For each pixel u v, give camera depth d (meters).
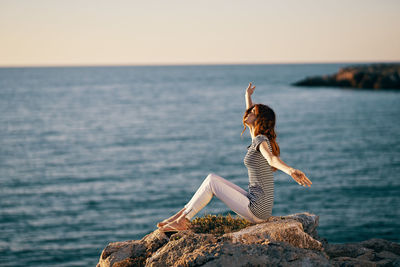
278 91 114.88
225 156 34.62
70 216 19.97
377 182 23.94
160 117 65.88
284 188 23.31
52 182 27.06
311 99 89.31
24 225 18.77
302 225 5.03
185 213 4.67
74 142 43.94
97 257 15.17
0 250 15.87
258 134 4.49
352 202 20.16
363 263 4.42
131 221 19.00
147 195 23.27
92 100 99.75
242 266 3.62
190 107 81.12
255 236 4.15
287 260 3.71
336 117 59.34
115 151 38.28
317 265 3.69
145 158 34.56
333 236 15.74
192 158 34.00
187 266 3.68
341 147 36.22
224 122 58.84
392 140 39.44
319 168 28.12
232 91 125.62
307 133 45.28
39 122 60.78
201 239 4.18
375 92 102.25
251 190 4.51
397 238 15.25
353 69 123.12
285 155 33.06
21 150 39.41
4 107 82.19
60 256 15.27
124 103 91.50
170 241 4.42
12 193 24.47
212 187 4.55
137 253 4.79
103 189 24.97
